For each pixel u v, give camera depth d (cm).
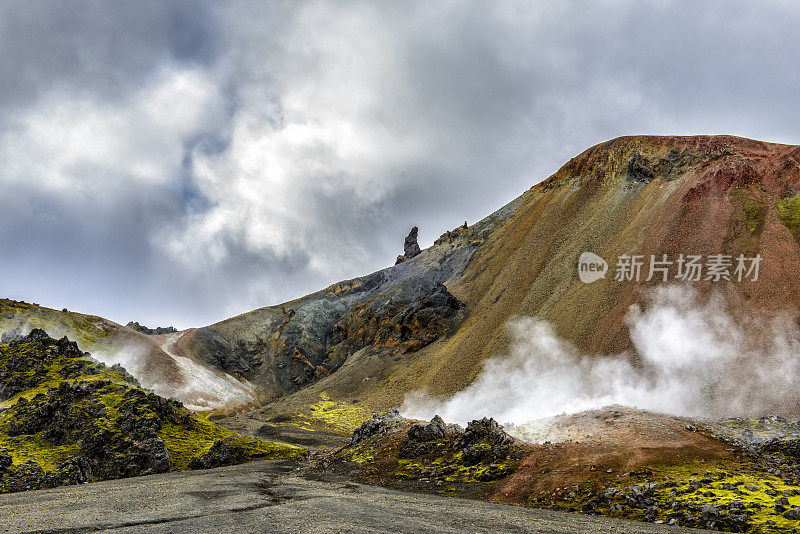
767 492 3962
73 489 6291
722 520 3531
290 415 18575
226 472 7606
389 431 7994
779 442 5188
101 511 4350
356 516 3781
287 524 3497
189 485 6131
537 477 5203
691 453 5191
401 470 6366
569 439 6328
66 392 9356
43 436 8406
